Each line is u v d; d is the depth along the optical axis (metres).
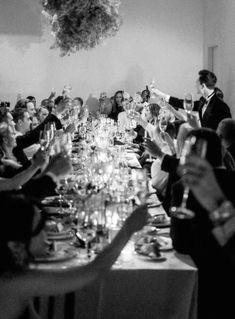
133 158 6.93
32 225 2.00
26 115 7.61
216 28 11.81
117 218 3.20
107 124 9.16
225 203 1.63
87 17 8.30
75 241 3.05
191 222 2.67
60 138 4.66
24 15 13.01
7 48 13.07
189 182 1.55
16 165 4.73
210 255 2.65
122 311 2.66
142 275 2.63
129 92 13.34
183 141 4.04
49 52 13.15
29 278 1.95
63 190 3.94
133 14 13.13
